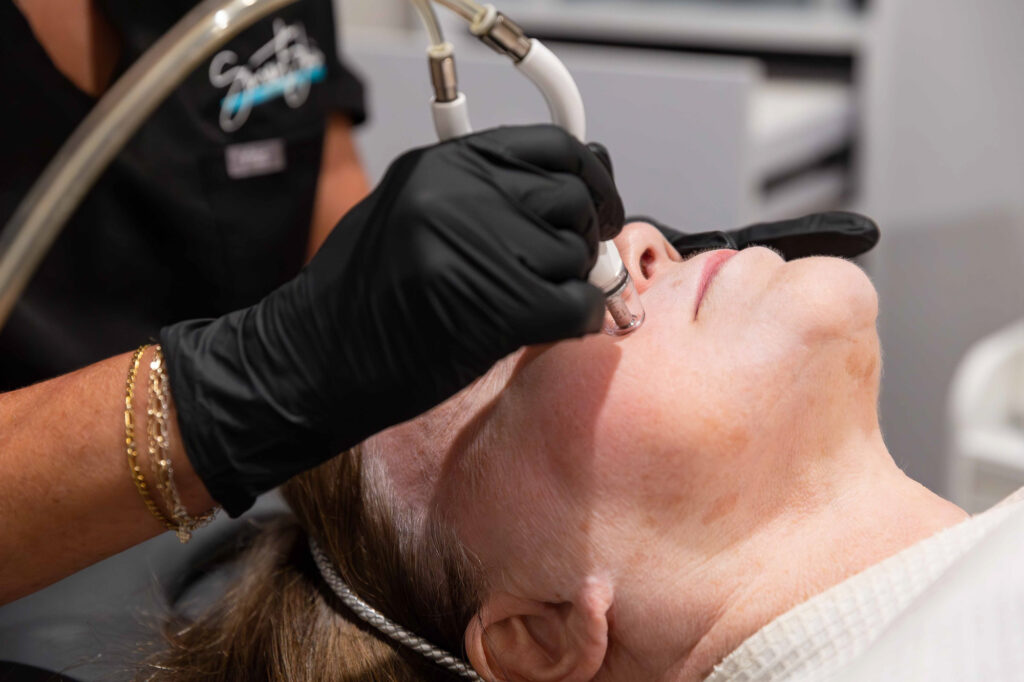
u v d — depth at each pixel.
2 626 0.96
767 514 0.75
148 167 1.20
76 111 1.15
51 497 0.71
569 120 0.65
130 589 1.00
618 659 0.79
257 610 0.88
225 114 1.23
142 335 1.25
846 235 0.93
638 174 1.82
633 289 0.75
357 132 1.93
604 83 1.79
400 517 0.82
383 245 0.61
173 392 0.68
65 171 0.54
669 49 2.31
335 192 1.36
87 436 0.70
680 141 1.76
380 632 0.84
